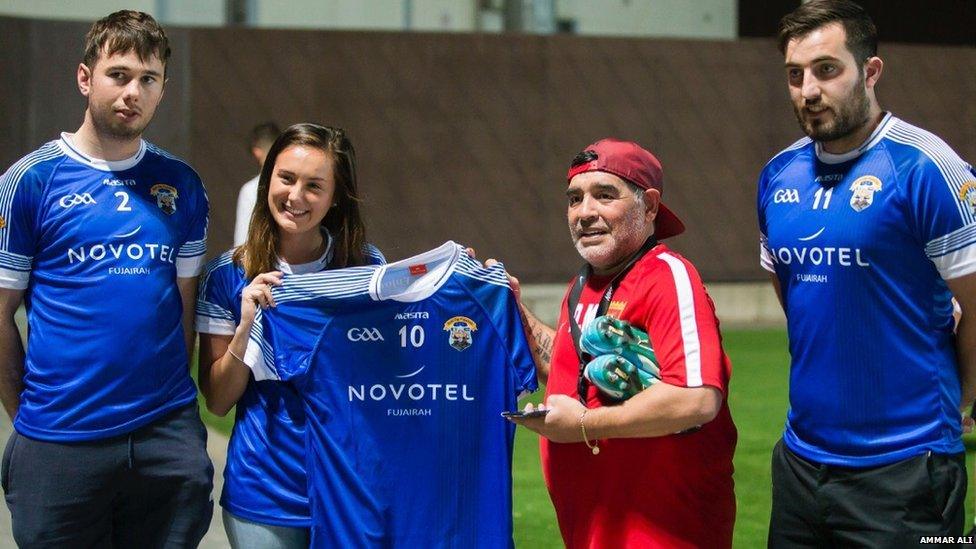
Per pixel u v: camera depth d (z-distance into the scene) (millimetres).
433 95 11305
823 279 2805
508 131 11508
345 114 11125
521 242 11633
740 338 10977
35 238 2959
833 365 2811
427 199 11367
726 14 13148
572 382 2918
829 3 2746
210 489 3105
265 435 3018
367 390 3035
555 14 12547
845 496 2814
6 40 10156
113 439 2980
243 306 2936
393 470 3053
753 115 12078
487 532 3084
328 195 3016
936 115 12445
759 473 6051
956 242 2660
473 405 3074
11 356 3049
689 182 12000
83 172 2973
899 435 2764
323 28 11133
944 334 2791
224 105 10859
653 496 2795
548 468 2992
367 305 3016
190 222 3092
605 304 2861
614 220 2814
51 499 2979
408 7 12156
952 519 2750
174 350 3047
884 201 2711
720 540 2910
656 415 2652
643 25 12867
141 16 2961
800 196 2867
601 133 11742
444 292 3043
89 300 2941
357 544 3037
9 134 10211
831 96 2721
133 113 2910
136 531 3143
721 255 12141
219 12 11625
